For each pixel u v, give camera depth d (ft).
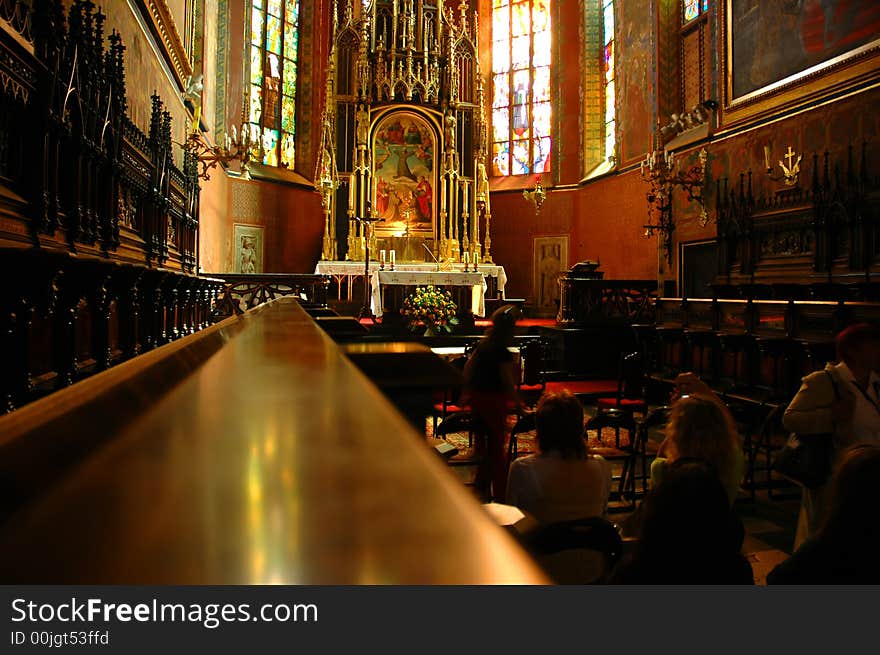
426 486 1.72
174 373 4.19
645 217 54.24
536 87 69.77
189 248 36.78
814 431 10.08
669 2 52.31
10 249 8.48
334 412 2.89
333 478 1.81
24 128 14.37
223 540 1.26
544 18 69.15
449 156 65.46
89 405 2.94
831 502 6.01
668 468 5.93
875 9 32.22
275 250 60.13
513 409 20.31
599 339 42.16
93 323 12.85
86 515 1.43
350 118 64.44
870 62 32.27
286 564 1.14
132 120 25.35
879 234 31.40
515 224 69.15
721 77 44.11
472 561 1.18
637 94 55.72
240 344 6.46
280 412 2.88
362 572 1.10
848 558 5.67
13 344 9.08
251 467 1.92
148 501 1.56
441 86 66.64
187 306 26.68
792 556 6.15
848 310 23.63
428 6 66.59
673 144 50.14
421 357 6.89
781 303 27.81
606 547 6.86
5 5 13.61
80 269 11.41
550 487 9.63
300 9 65.51
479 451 15.61
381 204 65.05
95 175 18.97
